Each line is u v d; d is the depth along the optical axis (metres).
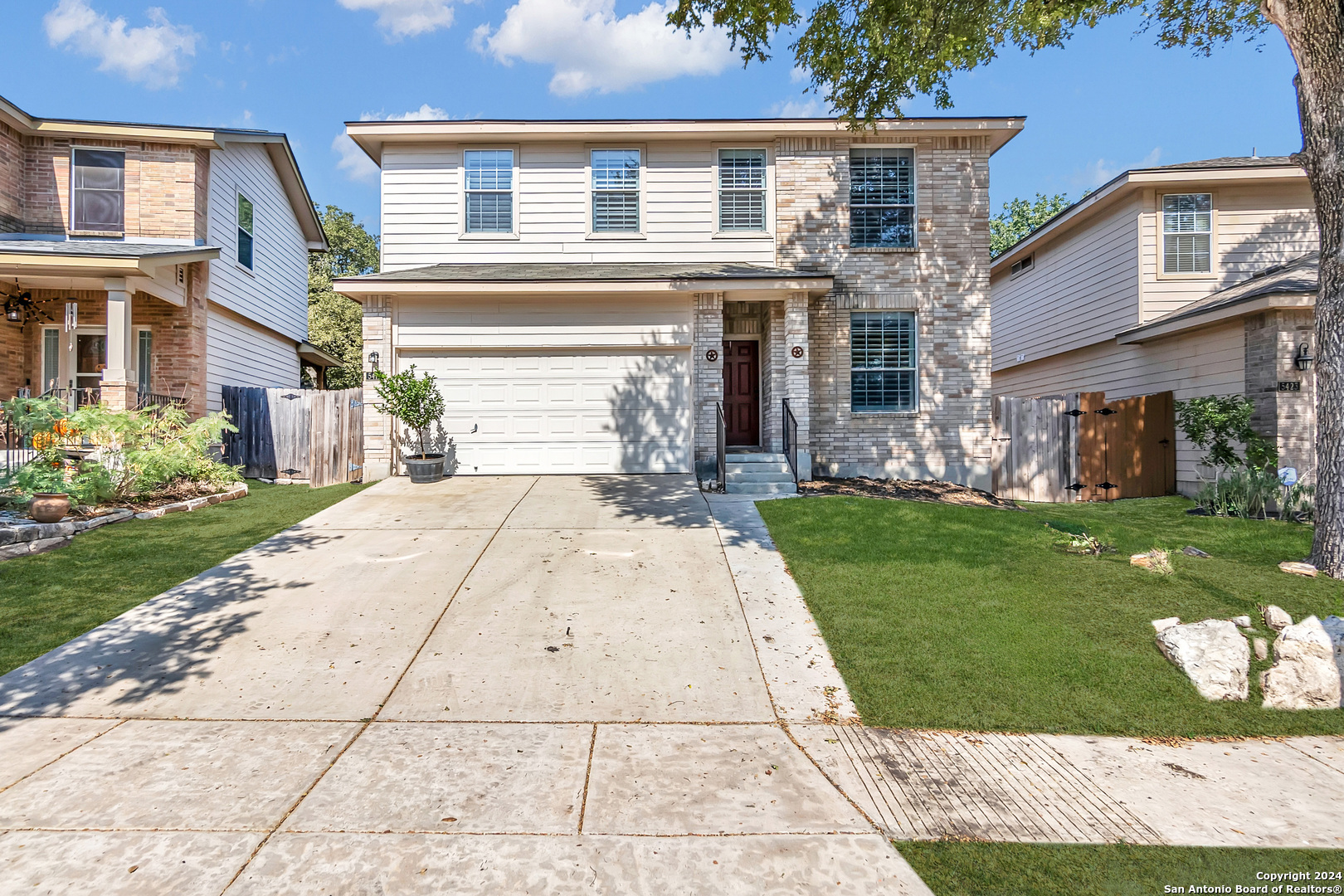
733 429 14.23
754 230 13.70
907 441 13.37
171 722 4.27
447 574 6.97
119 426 9.46
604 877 2.93
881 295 13.38
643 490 10.99
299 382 21.75
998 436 13.53
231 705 4.49
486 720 4.36
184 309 14.23
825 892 2.86
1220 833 3.28
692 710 4.52
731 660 5.21
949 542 7.83
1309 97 6.86
